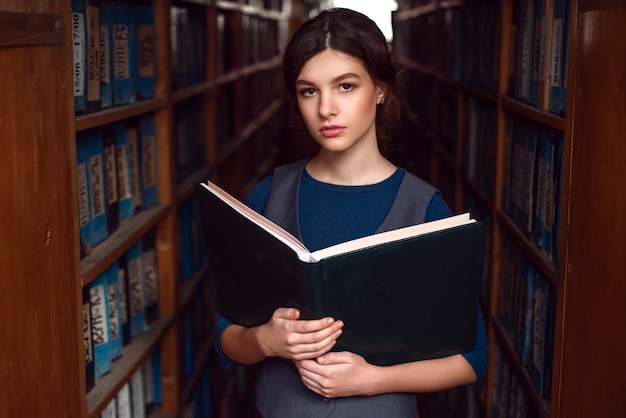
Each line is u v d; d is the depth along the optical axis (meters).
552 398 1.69
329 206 1.43
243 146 5.07
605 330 1.35
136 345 2.25
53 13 1.39
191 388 2.81
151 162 2.50
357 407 1.37
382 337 1.30
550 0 1.94
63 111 1.45
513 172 2.45
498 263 2.68
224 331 1.48
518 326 2.28
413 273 1.26
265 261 1.27
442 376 1.39
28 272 1.29
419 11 6.03
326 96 1.32
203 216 1.43
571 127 1.57
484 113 3.06
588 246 1.45
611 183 1.32
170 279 2.58
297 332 1.24
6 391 1.21
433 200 1.43
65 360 1.47
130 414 2.19
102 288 1.96
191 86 3.31
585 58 1.48
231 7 4.39
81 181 1.85
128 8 2.21
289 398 1.41
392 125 1.57
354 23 1.32
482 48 3.17
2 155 1.19
